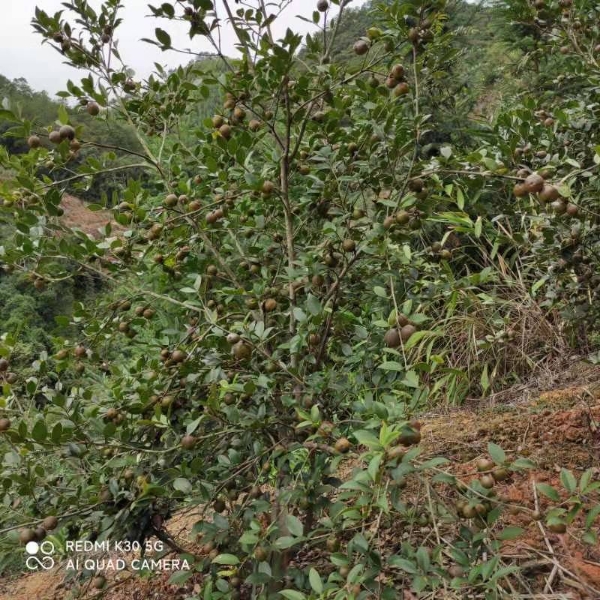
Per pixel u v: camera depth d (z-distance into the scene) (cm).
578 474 218
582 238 225
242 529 170
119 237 212
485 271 164
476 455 250
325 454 164
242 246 244
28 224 197
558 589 164
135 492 175
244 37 199
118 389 188
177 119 264
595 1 333
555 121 246
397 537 189
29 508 178
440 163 176
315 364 184
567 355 328
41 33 229
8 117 203
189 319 233
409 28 181
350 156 211
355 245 183
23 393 204
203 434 184
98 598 198
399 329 139
